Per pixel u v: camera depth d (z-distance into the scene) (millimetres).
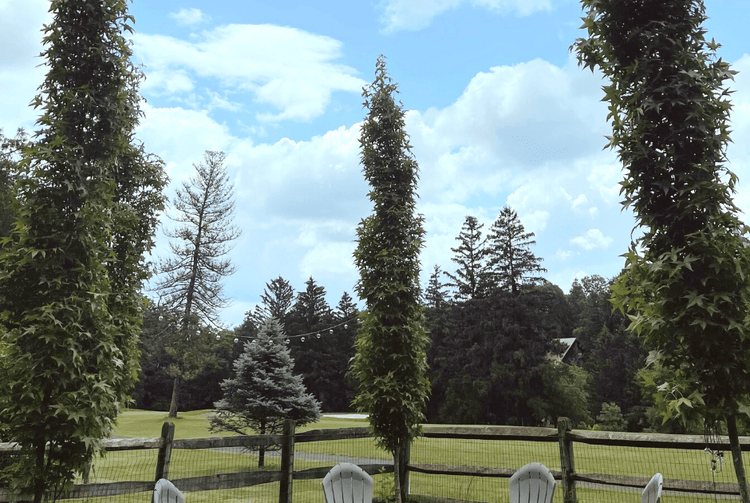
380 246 7453
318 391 59625
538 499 4355
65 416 4270
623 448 12188
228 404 14773
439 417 44188
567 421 6207
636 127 4305
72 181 4543
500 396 42812
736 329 3883
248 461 12836
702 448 5352
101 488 5203
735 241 3924
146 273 8125
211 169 36719
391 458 10578
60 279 4344
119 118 4934
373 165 7754
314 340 61688
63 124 4648
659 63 4285
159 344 34281
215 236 36188
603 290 63750
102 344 4516
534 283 45531
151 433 22016
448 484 8719
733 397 4016
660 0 4422
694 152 4191
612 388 44875
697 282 4023
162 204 9023
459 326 48625
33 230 4434
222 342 37688
